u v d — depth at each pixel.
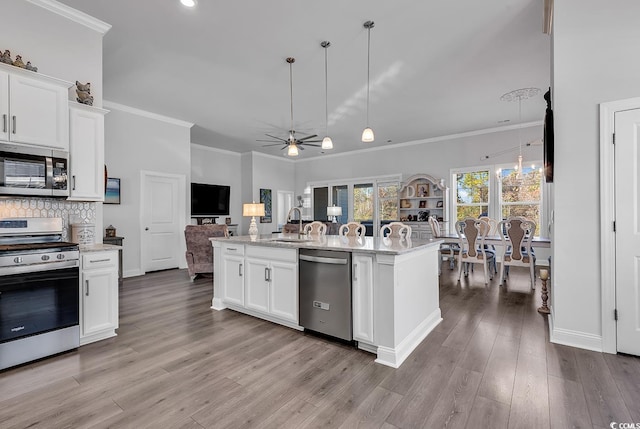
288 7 2.90
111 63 3.95
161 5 2.88
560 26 2.60
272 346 2.65
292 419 1.70
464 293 4.29
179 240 6.39
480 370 2.21
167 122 6.15
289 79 4.43
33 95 2.56
